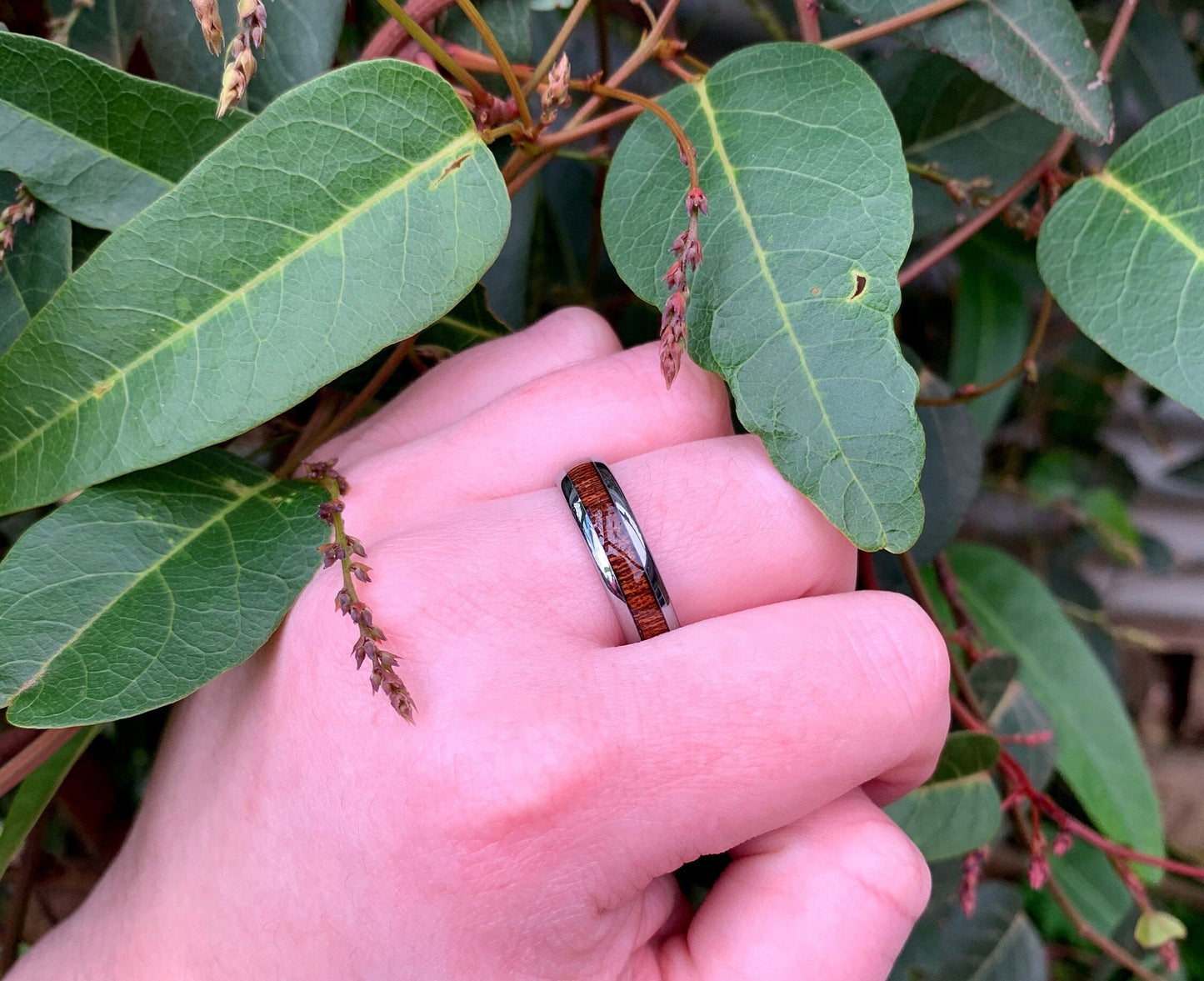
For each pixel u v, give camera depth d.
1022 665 0.19
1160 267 0.10
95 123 0.10
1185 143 0.11
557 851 0.09
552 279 0.20
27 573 0.09
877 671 0.10
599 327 0.13
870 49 0.18
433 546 0.10
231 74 0.07
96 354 0.09
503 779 0.09
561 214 0.19
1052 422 0.28
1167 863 0.14
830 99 0.10
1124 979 0.20
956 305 0.21
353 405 0.12
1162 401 0.28
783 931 0.10
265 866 0.10
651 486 0.11
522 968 0.10
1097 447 0.28
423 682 0.09
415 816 0.09
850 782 0.10
